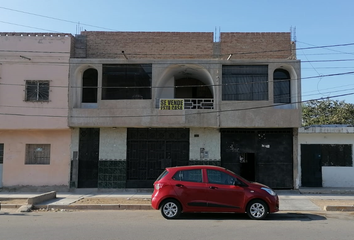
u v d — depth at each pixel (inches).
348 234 320.2
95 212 470.6
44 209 499.8
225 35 711.7
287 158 670.5
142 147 684.7
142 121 653.9
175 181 410.0
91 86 706.8
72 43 697.0
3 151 692.7
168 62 666.8
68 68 675.4
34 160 696.4
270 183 666.2
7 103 672.4
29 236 309.6
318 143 729.6
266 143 674.8
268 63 659.4
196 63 663.8
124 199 564.1
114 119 657.6
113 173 677.3
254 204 402.3
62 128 668.1
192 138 679.1
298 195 626.8
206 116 653.9
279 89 673.0
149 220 398.9
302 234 319.3
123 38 714.8
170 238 301.6
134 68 673.0
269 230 337.7
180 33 713.0
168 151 681.6
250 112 649.6
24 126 668.1
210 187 404.2
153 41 713.0
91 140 688.4
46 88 678.5
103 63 671.8
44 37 683.4
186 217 420.5
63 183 678.5
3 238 301.1
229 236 309.6
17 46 681.0
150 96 666.2
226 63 661.9
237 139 678.5
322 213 463.2
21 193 660.7
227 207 401.4
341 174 722.2
